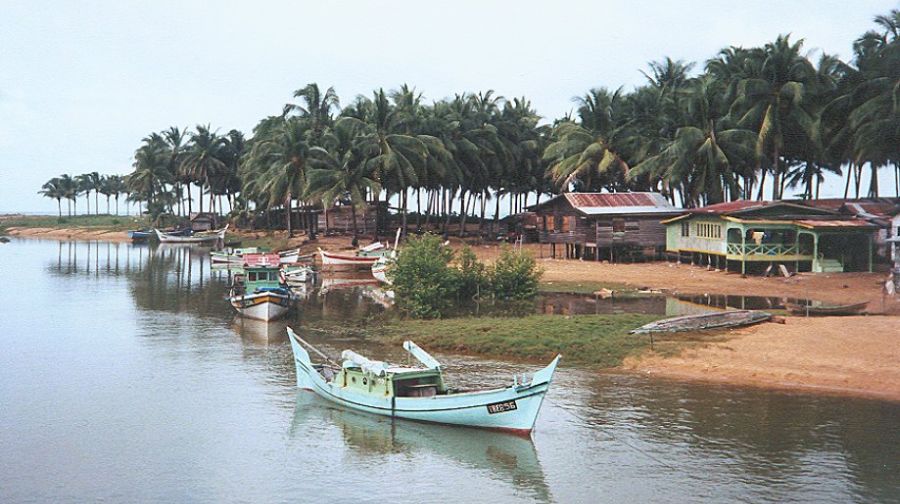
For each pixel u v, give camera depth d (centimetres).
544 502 1875
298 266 6825
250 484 2002
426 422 2436
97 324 4312
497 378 2927
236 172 13288
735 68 7031
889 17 6250
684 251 6444
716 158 6612
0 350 3575
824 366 2905
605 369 3064
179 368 3206
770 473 2006
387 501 1902
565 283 5528
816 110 6506
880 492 1881
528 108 10762
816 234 5350
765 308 4225
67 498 1908
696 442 2230
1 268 7944
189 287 6188
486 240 9444
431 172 9038
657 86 8500
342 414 2588
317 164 8619
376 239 9075
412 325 3978
